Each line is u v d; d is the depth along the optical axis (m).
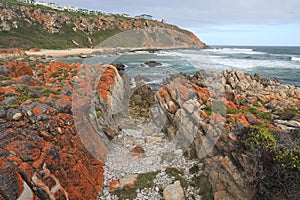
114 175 4.24
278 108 6.43
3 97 3.86
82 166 3.73
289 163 3.15
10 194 2.58
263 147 3.44
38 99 4.11
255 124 4.33
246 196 3.36
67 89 5.08
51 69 7.30
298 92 8.80
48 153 3.21
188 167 4.57
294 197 3.00
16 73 5.94
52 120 3.75
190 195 3.86
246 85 9.80
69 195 3.16
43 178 2.92
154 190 3.93
